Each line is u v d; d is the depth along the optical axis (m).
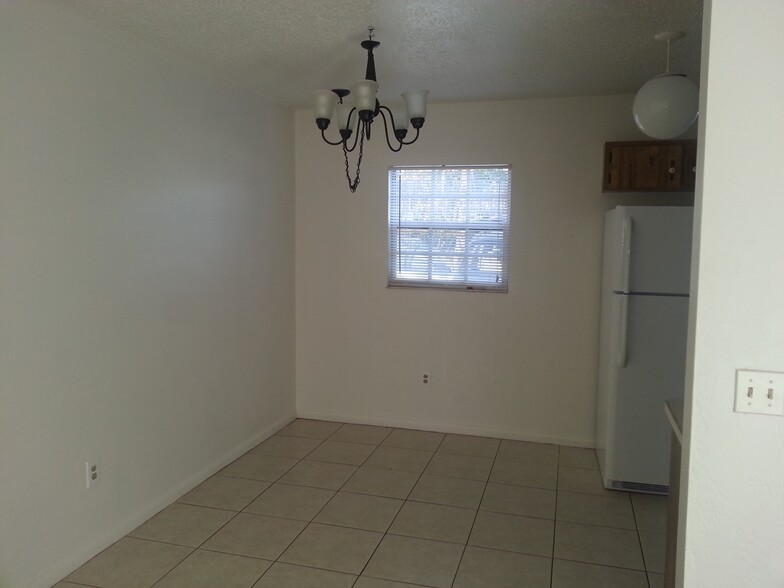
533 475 3.76
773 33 1.48
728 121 1.51
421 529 3.06
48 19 2.45
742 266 1.53
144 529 3.04
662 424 3.42
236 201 3.86
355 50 3.07
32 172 2.40
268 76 3.61
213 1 2.45
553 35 2.82
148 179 3.06
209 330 3.63
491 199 4.30
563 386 4.27
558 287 4.21
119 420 2.93
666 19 2.60
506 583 2.60
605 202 4.07
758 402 1.54
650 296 3.36
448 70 3.42
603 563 2.76
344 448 4.20
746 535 1.60
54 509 2.57
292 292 4.71
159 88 3.11
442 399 4.53
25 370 2.41
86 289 2.70
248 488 3.54
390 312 4.57
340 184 4.57
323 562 2.75
